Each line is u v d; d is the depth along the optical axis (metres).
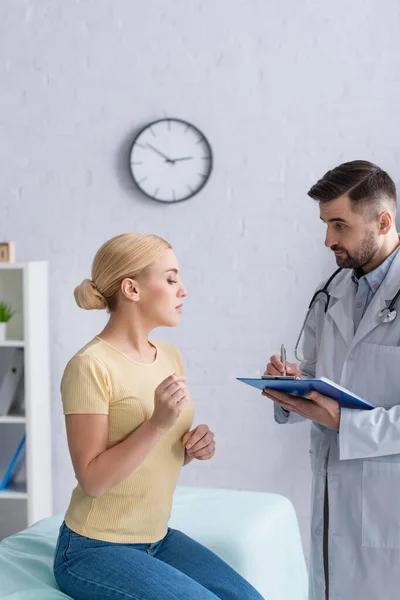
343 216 1.95
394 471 1.92
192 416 1.90
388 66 3.29
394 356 1.94
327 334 2.07
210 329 3.46
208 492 2.68
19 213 3.58
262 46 3.37
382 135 3.31
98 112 3.50
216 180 3.43
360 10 3.29
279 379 1.83
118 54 3.47
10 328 3.59
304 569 2.58
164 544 1.87
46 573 1.91
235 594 1.76
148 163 3.46
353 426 1.89
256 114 3.39
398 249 2.00
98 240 3.53
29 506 3.36
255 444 3.46
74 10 3.49
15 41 3.54
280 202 3.39
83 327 3.57
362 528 1.95
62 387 1.72
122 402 1.72
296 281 3.40
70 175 3.54
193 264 3.46
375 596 1.94
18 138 3.56
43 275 3.46
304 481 3.43
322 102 3.34
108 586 1.64
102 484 1.65
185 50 3.42
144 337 1.83
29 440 3.34
